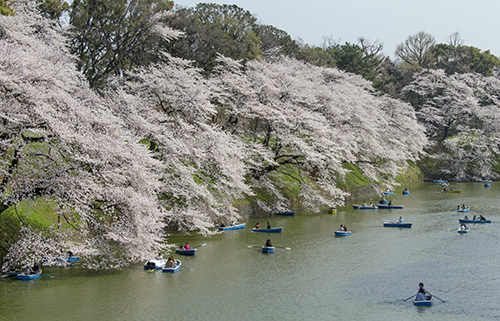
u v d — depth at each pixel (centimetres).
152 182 3244
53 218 3388
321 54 10006
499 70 13588
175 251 3812
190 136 4188
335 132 5888
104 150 2906
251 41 7188
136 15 5603
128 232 3017
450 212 6112
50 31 4191
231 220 4647
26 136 2955
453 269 3512
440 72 11881
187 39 6469
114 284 3000
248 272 3369
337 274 3362
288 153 5944
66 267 3222
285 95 5950
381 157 6731
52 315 2500
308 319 2581
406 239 4494
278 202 5612
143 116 4206
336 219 5503
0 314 2483
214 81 5494
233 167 4388
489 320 2595
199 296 2873
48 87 2988
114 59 5481
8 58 2730
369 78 11044
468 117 11225
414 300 2805
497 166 10712
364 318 2608
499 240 4475
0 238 2956
